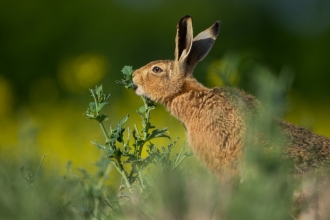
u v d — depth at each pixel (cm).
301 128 980
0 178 733
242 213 608
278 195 620
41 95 2867
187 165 961
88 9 3478
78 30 3409
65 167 1020
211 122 1023
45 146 1788
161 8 3619
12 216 669
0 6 3444
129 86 1090
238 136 991
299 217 815
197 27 3650
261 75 682
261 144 822
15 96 3173
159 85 1123
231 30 3622
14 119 2672
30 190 690
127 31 3394
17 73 3297
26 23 3412
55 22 3422
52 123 2238
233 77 916
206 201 707
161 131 933
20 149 923
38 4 3466
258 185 620
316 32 3622
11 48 3341
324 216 805
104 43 3347
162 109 2217
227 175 993
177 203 662
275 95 668
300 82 3344
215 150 1012
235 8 3681
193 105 1064
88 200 793
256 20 3644
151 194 777
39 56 3328
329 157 922
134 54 3341
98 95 930
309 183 833
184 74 1123
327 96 3098
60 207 705
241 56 942
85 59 2309
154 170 878
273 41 3600
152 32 3422
